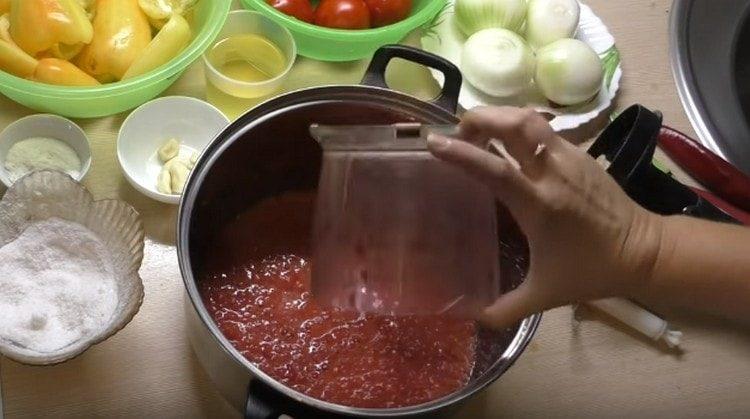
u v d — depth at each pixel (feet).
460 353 2.14
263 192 2.34
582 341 2.28
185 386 2.10
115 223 2.09
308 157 2.25
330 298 2.00
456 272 1.91
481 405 2.16
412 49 2.13
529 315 1.86
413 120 2.06
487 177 1.61
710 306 1.95
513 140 1.65
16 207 2.06
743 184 2.52
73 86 2.28
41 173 2.03
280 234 2.35
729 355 2.33
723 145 2.74
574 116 2.55
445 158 1.60
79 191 2.07
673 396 2.26
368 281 1.95
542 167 1.65
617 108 2.68
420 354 2.12
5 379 2.02
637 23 2.85
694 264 1.86
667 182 2.37
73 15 2.29
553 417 2.18
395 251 1.91
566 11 2.56
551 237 1.71
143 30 2.40
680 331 2.34
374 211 1.90
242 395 1.90
